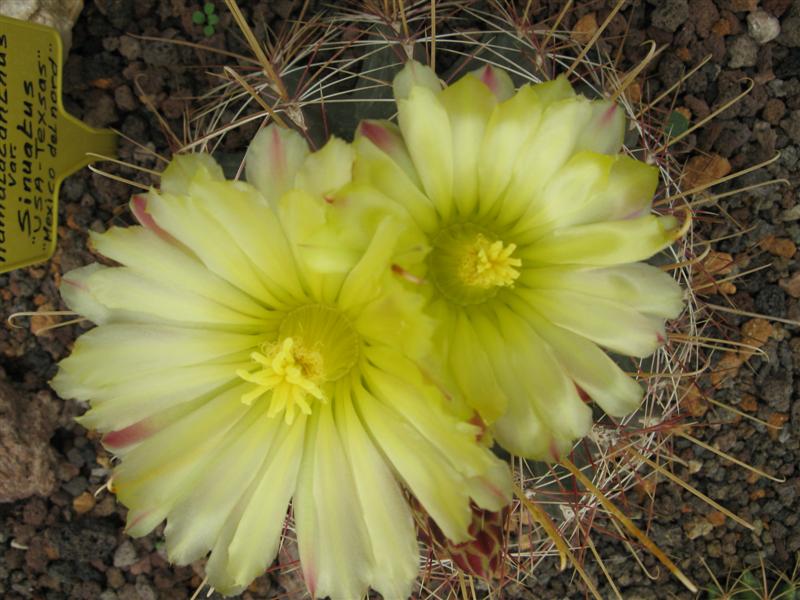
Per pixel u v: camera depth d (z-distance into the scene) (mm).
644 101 245
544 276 136
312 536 134
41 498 242
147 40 235
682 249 202
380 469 130
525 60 179
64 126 211
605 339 131
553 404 129
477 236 131
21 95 192
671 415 221
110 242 126
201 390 137
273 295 134
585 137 134
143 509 133
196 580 250
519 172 129
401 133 130
